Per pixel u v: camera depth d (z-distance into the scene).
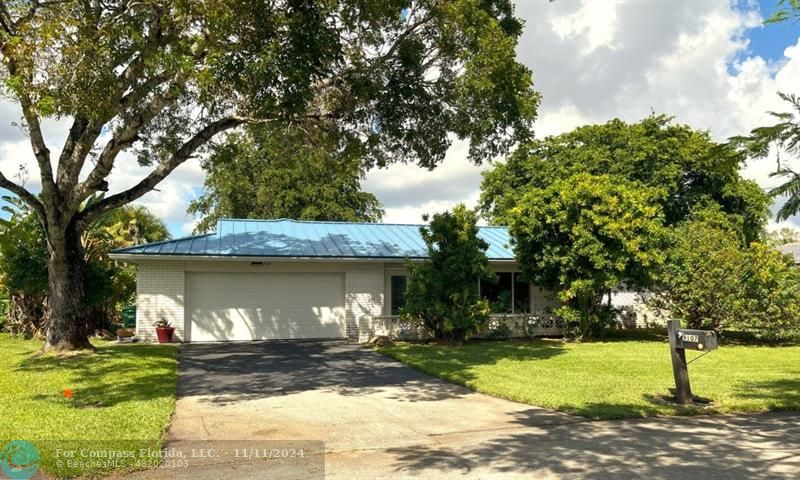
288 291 19.67
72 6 10.00
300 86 9.88
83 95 9.34
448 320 17.14
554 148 29.88
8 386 10.02
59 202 13.34
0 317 22.33
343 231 22.56
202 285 18.89
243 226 21.95
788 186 4.98
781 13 5.24
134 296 22.52
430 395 10.13
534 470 5.91
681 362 9.38
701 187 27.47
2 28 10.40
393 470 5.93
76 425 7.38
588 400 9.41
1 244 17.27
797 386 10.80
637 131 27.50
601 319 19.22
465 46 12.01
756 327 18.95
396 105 13.05
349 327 19.86
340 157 15.33
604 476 5.71
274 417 8.38
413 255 20.06
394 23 11.74
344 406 9.16
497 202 32.31
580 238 17.80
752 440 7.12
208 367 13.19
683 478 5.66
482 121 12.59
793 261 19.88
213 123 14.02
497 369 12.75
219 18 9.19
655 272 18.94
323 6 10.12
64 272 13.88
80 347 14.03
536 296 22.72
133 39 9.61
